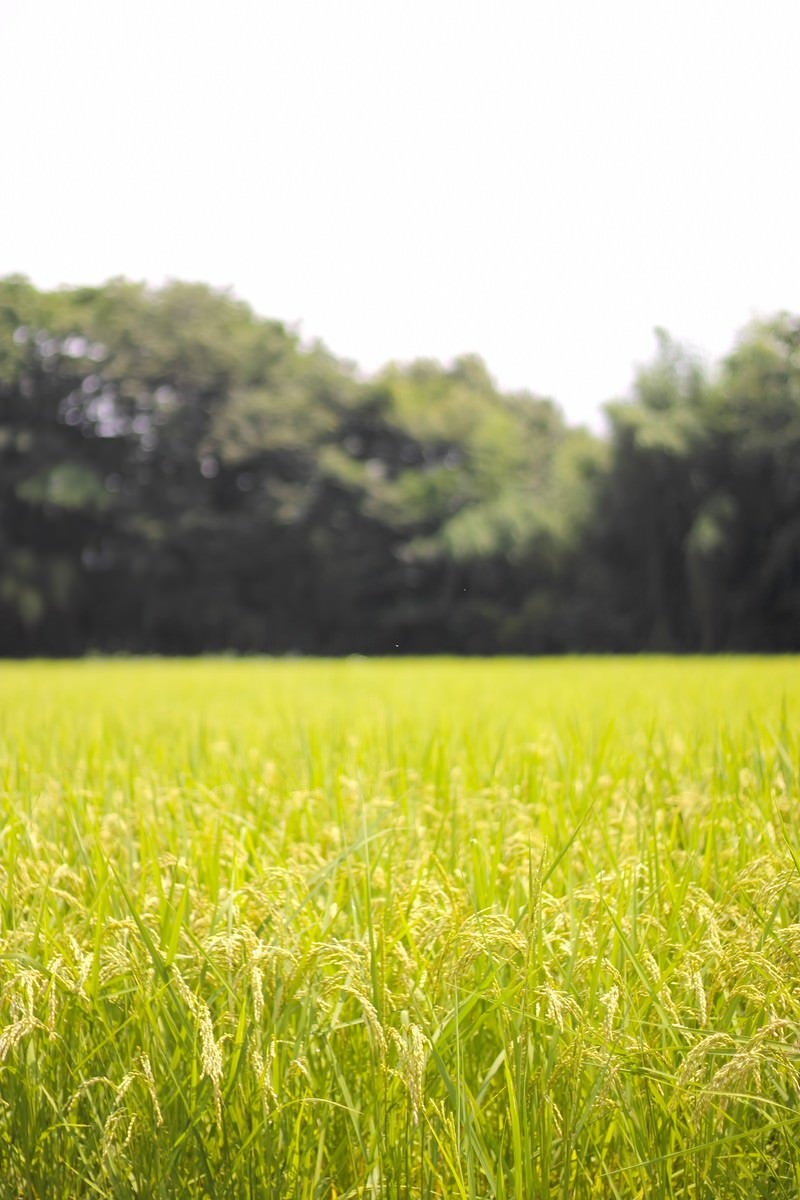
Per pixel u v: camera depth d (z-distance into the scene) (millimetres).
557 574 53438
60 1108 2492
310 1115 2398
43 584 57719
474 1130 2258
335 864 3055
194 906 2938
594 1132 2336
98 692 15766
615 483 49250
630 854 3604
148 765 5777
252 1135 2244
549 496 61344
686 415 48406
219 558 59750
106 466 61312
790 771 4473
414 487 60125
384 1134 2260
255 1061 2227
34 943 2855
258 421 62406
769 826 3596
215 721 9102
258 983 2287
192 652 60219
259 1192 2275
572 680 16625
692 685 13469
